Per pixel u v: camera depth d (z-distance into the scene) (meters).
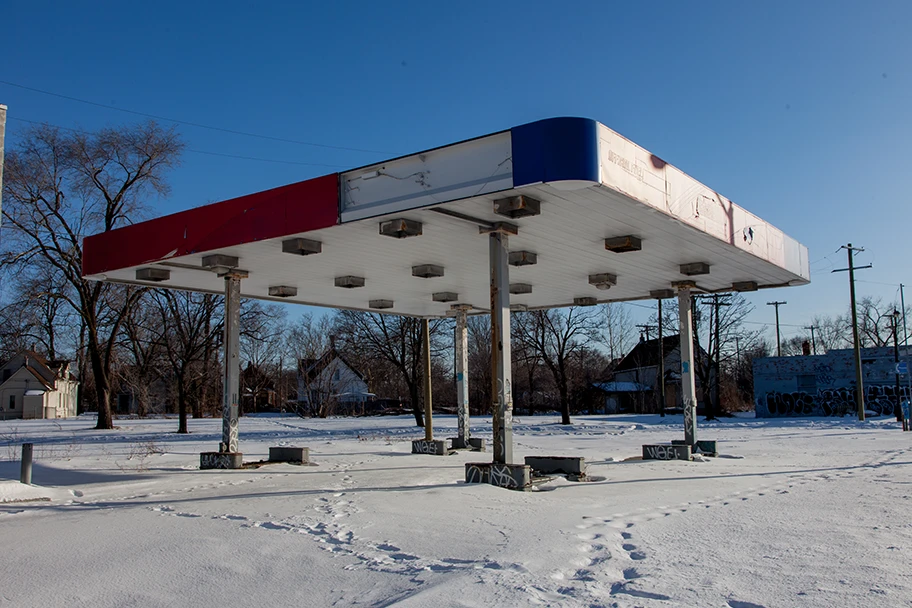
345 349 60.62
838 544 6.65
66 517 8.81
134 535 7.49
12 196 34.16
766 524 7.79
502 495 10.18
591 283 17.19
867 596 4.86
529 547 6.52
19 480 11.97
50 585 5.61
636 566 5.82
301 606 5.00
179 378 35.84
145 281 16.39
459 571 5.70
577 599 4.89
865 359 47.00
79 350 53.06
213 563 6.21
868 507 9.01
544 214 11.16
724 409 59.44
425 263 15.23
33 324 39.34
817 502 9.52
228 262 14.39
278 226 11.89
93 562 6.32
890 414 45.91
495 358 11.60
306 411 59.91
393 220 11.13
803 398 48.38
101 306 41.56
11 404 67.88
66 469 14.82
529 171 9.30
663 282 18.16
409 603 4.80
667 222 11.68
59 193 35.72
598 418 49.38
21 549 6.89
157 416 62.72
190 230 13.11
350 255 14.16
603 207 10.72
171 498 10.47
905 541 6.78
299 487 11.42
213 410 67.00
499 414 11.53
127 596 5.31
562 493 10.56
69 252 37.03
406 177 10.48
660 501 9.70
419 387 44.81
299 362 68.25
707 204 12.61
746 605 4.70
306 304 21.42
